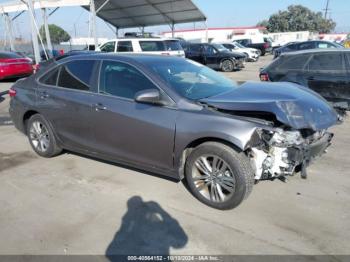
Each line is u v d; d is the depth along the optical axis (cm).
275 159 327
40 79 468
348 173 417
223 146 312
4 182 407
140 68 368
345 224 304
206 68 454
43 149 482
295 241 281
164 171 360
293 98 346
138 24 2945
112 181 402
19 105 487
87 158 480
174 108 337
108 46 1531
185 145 329
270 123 310
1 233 300
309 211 327
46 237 293
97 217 324
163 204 345
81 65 422
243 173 307
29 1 1547
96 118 393
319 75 675
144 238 290
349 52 655
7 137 605
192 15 2611
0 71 1378
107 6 2353
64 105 426
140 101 334
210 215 323
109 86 388
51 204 351
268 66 766
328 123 342
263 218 316
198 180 341
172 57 440
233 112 331
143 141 359
